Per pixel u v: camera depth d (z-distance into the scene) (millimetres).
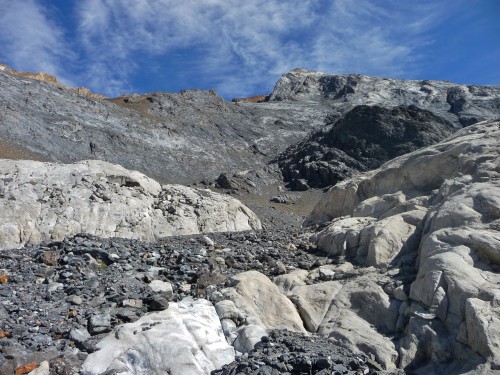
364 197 17766
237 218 23938
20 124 56812
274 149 88688
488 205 11211
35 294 11078
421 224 12891
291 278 12305
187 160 71938
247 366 8227
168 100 93938
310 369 8094
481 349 8016
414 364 8789
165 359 8578
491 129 16000
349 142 73812
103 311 10227
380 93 121375
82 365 8422
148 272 12820
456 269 9648
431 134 71375
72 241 14836
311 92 132375
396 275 11305
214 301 10867
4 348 8484
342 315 10492
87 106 73500
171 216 21016
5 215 16453
